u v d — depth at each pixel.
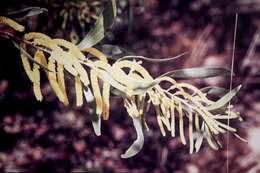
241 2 2.56
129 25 1.17
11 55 0.83
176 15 2.67
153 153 1.83
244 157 1.57
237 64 2.18
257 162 1.51
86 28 0.97
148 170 1.75
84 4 0.92
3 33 0.58
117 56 0.64
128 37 2.21
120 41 2.06
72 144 1.89
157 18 2.64
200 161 1.67
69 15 0.91
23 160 1.76
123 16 1.22
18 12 0.61
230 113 0.61
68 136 1.94
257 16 2.48
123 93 0.59
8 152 1.79
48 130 1.96
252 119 1.81
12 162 1.74
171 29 2.54
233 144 1.64
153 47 2.39
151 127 1.95
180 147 1.80
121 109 2.08
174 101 0.61
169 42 2.42
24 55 0.57
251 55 2.23
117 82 0.57
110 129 2.00
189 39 2.45
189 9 2.72
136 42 2.35
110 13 0.58
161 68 2.21
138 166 1.78
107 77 0.57
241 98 1.97
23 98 2.05
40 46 0.60
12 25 0.59
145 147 1.87
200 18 2.61
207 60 2.22
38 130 1.94
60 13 0.91
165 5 2.78
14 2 0.88
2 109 2.00
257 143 1.64
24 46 0.59
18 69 1.83
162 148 1.84
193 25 2.58
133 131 2.01
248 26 2.44
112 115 2.06
